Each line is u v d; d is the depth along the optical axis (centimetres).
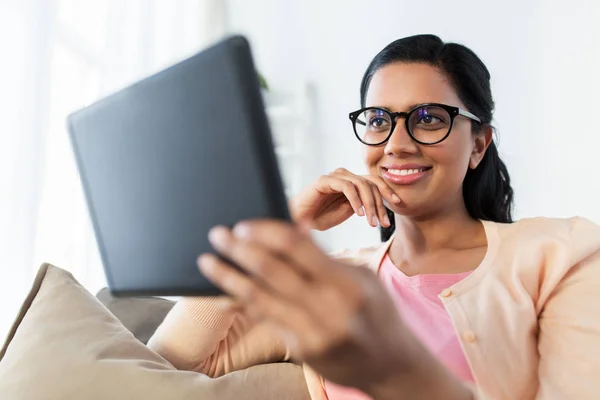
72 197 185
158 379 90
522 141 240
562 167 234
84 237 189
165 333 105
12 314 152
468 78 97
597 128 230
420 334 86
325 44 285
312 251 33
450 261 95
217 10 288
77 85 196
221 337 103
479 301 85
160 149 49
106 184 57
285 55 292
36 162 159
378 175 97
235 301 45
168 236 49
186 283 47
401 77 95
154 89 50
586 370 75
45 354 93
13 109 155
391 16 272
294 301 33
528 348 83
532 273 87
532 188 238
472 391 45
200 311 101
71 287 105
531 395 83
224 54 43
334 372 36
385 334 35
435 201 93
